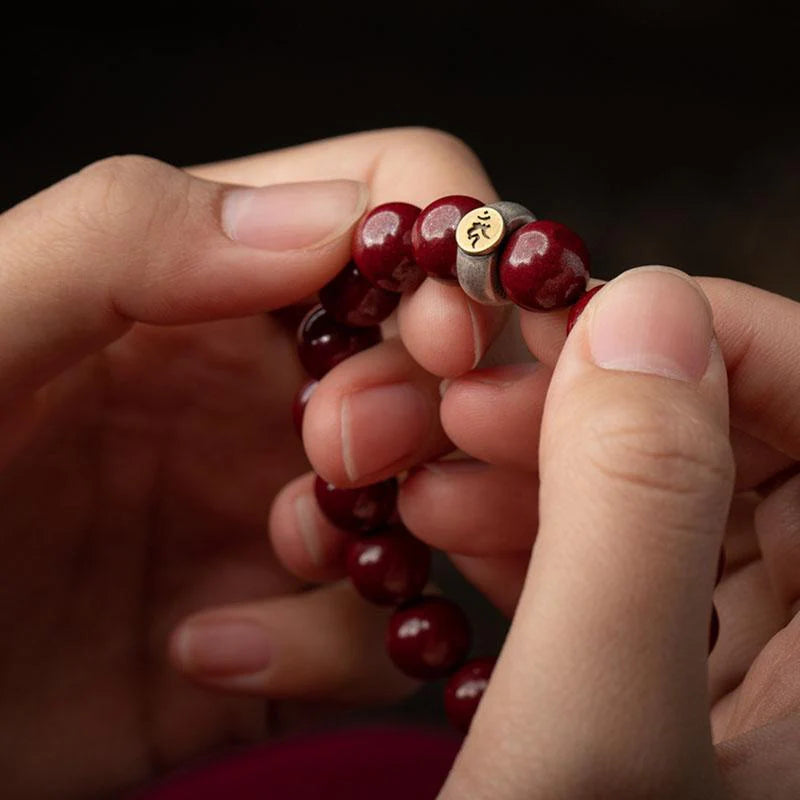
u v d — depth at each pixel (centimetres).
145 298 22
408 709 33
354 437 23
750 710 20
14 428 24
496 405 22
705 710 16
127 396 26
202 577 29
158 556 28
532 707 16
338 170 26
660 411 16
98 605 28
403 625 24
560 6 47
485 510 24
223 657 28
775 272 42
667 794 16
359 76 47
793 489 23
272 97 46
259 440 28
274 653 28
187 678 28
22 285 22
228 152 44
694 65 47
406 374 23
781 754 17
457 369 21
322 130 45
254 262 22
